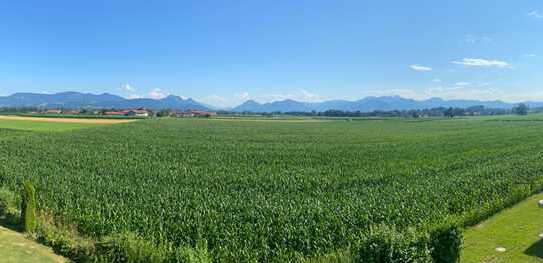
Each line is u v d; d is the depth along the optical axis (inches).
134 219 788.0
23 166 1456.7
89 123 4869.6
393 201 903.7
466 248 681.0
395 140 2974.9
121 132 3481.8
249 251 649.0
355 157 1895.9
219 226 745.6
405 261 489.4
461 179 1130.7
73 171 1379.2
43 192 1010.7
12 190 1071.6
